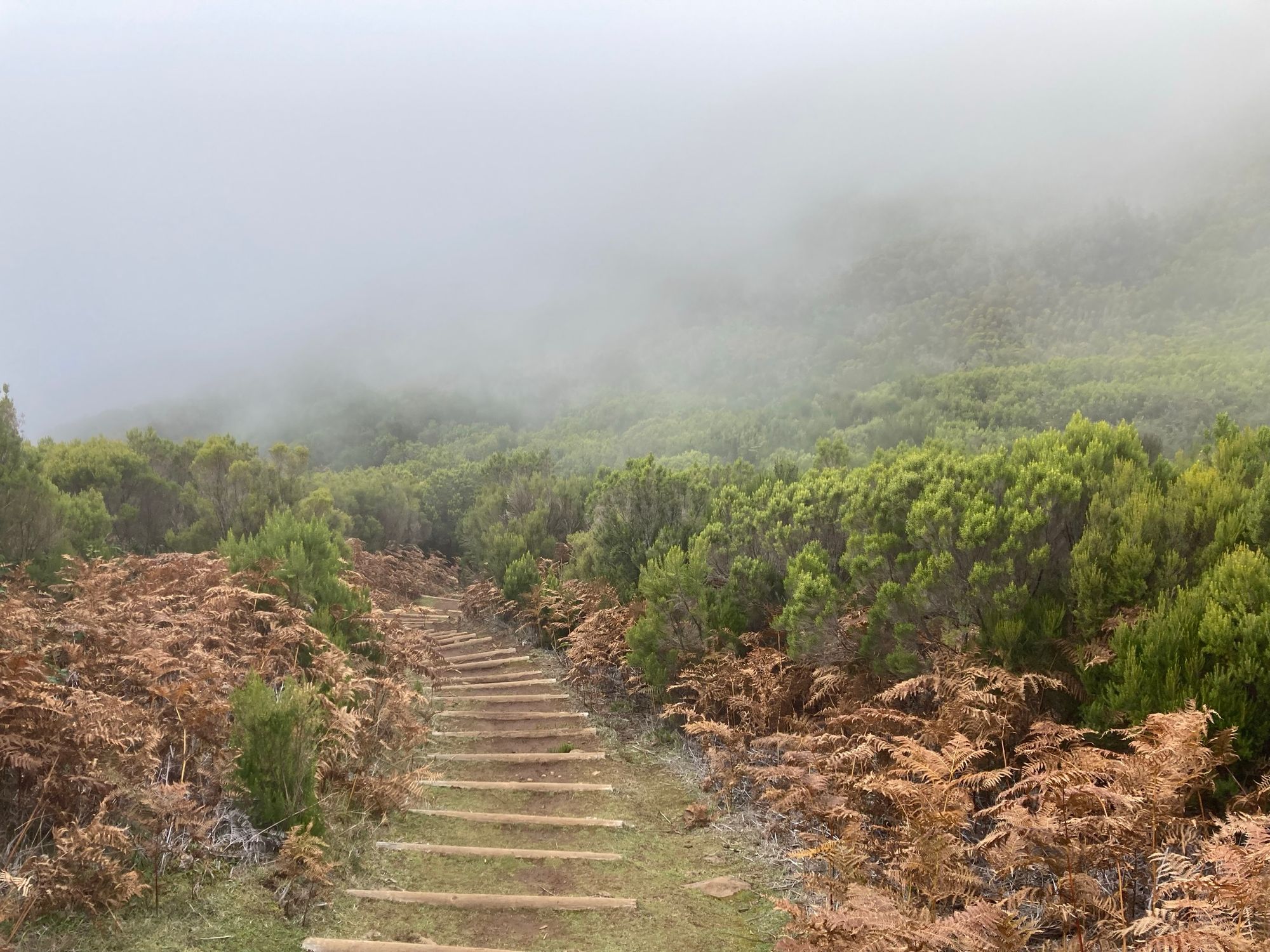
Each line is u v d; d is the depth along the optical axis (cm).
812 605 616
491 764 671
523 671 1024
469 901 416
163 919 351
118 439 1548
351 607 782
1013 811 331
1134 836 316
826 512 762
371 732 614
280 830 434
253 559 769
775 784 533
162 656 480
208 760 463
